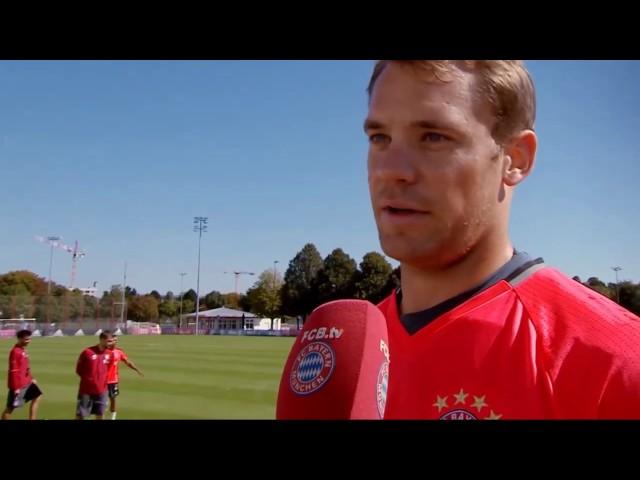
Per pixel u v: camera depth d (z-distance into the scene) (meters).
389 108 1.43
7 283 100.50
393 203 1.43
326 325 1.23
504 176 1.51
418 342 1.55
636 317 1.41
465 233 1.45
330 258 83.31
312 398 1.13
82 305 80.19
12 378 13.29
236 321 108.50
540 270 1.59
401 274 1.74
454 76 1.39
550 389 1.31
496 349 1.42
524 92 1.50
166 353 37.69
